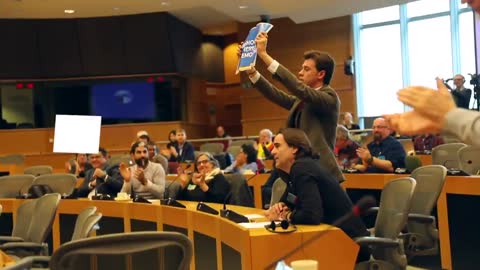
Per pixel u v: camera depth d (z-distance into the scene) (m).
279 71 3.29
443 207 4.71
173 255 2.28
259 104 13.67
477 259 4.51
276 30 13.56
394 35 12.79
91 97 12.85
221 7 11.95
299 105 3.46
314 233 2.71
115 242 2.19
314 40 13.23
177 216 4.27
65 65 12.69
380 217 3.52
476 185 4.48
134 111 12.94
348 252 2.73
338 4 10.51
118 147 12.82
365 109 13.05
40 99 12.73
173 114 13.05
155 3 11.80
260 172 6.53
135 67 12.83
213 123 14.69
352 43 12.94
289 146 3.20
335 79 13.04
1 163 10.89
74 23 12.57
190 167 7.79
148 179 5.93
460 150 5.48
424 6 12.45
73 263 2.18
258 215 3.50
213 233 3.56
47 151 12.62
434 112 1.11
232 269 3.21
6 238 4.45
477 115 1.08
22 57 12.52
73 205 5.65
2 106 12.55
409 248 3.82
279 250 2.68
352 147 6.32
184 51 13.34
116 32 12.66
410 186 3.33
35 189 6.03
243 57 3.52
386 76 12.87
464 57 12.00
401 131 1.15
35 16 12.29
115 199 5.48
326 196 3.01
